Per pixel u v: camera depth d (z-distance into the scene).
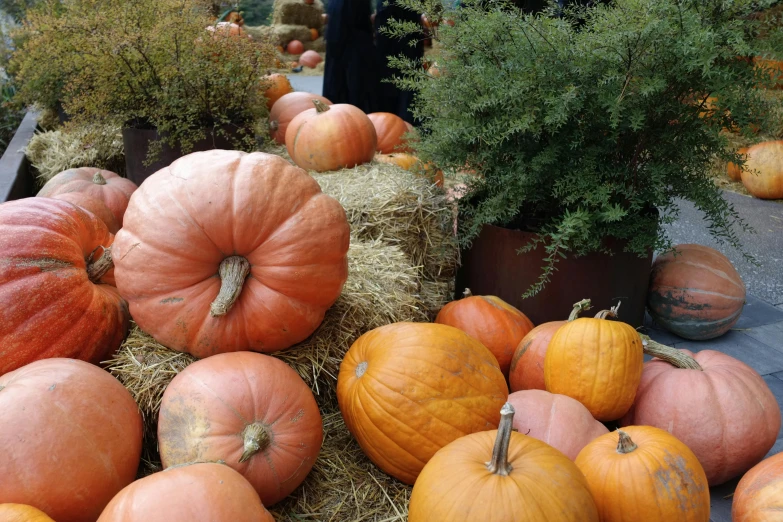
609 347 2.22
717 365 2.33
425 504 1.55
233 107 4.12
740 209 5.60
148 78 3.96
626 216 2.88
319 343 2.28
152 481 1.45
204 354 2.09
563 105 2.49
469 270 3.32
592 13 2.95
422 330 2.07
